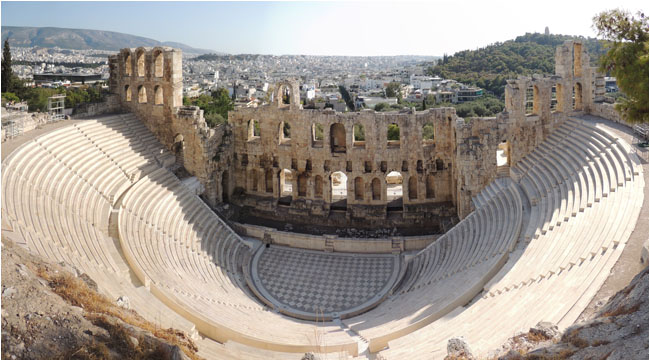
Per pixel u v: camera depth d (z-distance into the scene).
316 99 183.62
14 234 28.28
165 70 57.94
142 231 41.91
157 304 30.22
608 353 16.75
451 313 29.53
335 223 56.03
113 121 56.50
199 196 56.38
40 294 20.11
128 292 30.59
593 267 26.84
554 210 37.31
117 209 43.03
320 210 56.88
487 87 196.88
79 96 86.31
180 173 57.41
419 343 25.00
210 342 27.11
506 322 24.50
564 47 52.22
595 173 38.66
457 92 179.38
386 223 55.00
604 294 23.98
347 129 55.38
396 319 32.75
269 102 60.59
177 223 47.25
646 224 29.64
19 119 46.50
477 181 50.28
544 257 30.92
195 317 29.91
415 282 41.34
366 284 43.78
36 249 27.94
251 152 60.19
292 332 32.41
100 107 58.72
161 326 25.23
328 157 56.41
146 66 59.25
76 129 50.56
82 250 33.06
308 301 40.81
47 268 23.92
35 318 18.55
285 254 50.69
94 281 26.45
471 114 129.38
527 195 44.00
